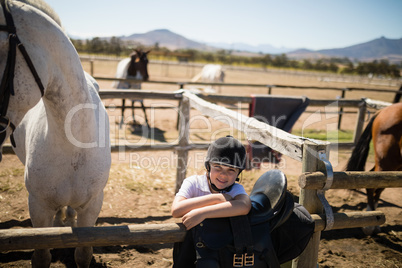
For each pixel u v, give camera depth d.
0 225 2.54
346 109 10.08
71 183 1.58
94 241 1.15
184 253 1.15
